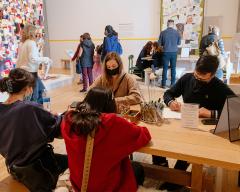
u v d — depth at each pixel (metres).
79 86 6.23
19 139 1.49
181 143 1.38
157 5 7.14
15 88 1.52
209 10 6.71
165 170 1.78
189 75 2.13
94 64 5.56
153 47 5.91
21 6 5.14
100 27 7.96
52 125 1.55
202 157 1.23
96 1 7.80
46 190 1.50
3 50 4.81
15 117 1.46
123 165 1.38
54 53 8.82
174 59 5.69
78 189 1.31
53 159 1.62
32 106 1.49
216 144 1.36
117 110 1.82
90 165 1.23
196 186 1.69
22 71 1.59
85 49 5.39
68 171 1.52
